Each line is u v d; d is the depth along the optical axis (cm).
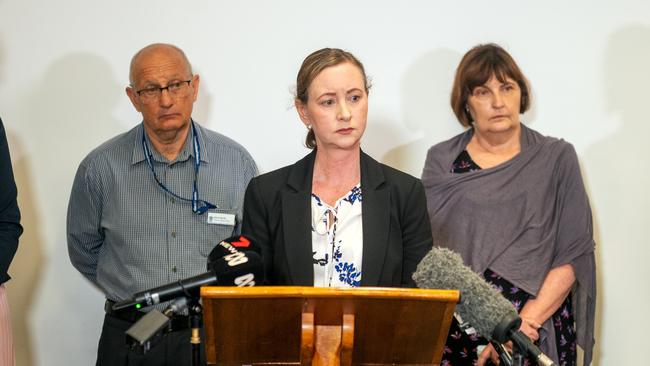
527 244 288
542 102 324
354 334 160
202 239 290
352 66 206
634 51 320
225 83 333
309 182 217
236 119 333
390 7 328
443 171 307
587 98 322
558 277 288
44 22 332
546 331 282
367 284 205
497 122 300
